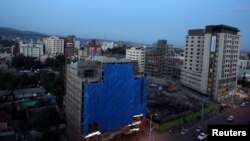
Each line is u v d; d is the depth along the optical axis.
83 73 64.88
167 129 76.75
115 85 66.44
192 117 87.00
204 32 122.38
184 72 137.62
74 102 65.31
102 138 64.06
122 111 68.94
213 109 99.12
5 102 93.94
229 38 117.06
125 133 69.38
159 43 172.25
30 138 67.44
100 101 62.97
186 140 69.31
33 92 107.25
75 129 64.44
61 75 132.38
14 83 118.69
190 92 123.81
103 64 63.56
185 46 135.62
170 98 108.38
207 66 118.88
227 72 120.75
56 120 78.69
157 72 170.25
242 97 128.38
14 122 77.94
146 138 69.81
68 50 186.12
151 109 91.25
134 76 73.88
